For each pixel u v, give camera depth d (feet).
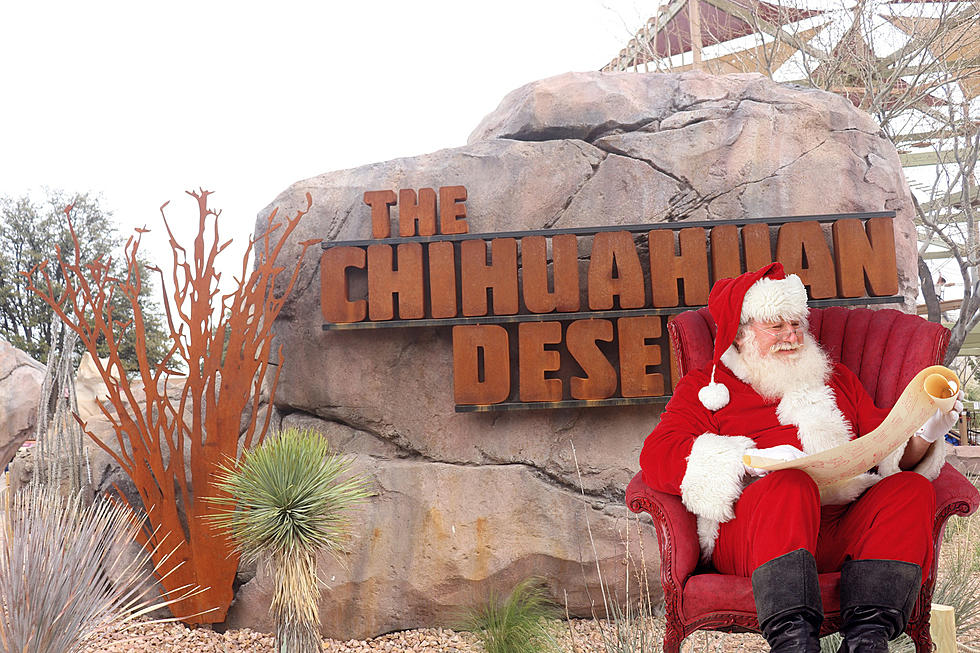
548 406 12.15
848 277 12.11
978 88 25.61
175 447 12.46
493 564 12.16
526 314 12.64
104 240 76.79
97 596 8.79
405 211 12.72
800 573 6.27
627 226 12.41
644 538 12.09
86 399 15.17
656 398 12.05
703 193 12.87
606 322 12.26
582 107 13.42
